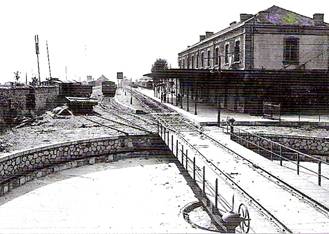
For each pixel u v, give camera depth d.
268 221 9.77
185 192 15.50
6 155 15.61
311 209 10.29
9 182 15.76
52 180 17.42
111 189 16.09
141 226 11.83
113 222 12.31
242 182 12.87
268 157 22.14
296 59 29.78
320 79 28.25
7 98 24.56
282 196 11.38
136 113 32.97
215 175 14.04
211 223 12.06
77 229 11.62
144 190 15.87
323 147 21.42
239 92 30.89
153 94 49.72
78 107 32.38
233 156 16.89
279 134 22.22
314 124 25.30
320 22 29.88
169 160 21.70
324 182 16.02
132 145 22.41
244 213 9.71
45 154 18.36
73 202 14.43
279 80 28.59
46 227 11.82
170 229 11.52
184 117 28.97
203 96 39.41
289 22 29.72
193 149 18.64
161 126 22.33
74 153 20.12
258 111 29.41
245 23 29.19
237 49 31.47
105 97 46.22
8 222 12.29
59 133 22.81
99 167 20.02
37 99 29.64
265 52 29.50
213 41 37.53
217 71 27.42
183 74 27.64
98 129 24.53
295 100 29.62
